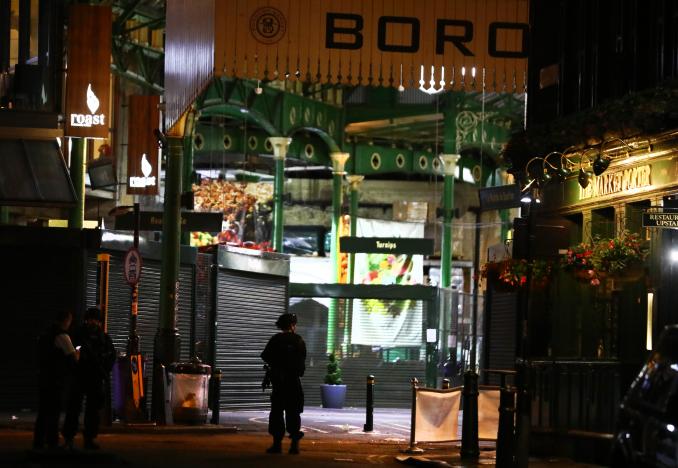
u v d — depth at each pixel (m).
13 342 54.41
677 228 33.94
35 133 57.12
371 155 102.69
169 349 49.56
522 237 41.91
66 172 56.81
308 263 99.69
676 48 36.19
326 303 79.81
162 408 46.09
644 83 38.03
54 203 55.69
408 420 62.03
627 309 38.72
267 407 67.62
